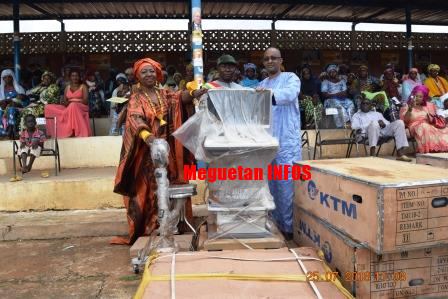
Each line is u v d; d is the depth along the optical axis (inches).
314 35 398.6
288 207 149.2
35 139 206.5
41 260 141.6
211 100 126.5
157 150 125.0
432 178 97.0
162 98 150.9
